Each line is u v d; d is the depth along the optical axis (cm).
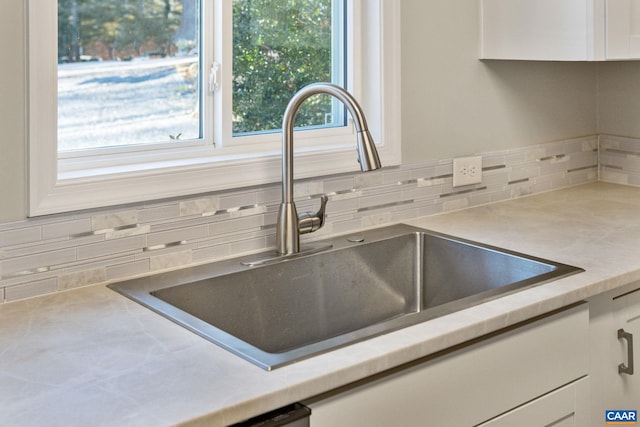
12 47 151
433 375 138
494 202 246
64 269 163
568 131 266
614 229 209
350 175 208
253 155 192
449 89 229
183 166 176
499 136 244
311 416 122
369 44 213
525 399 156
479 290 194
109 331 140
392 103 214
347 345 131
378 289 202
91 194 163
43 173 156
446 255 202
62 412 109
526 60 242
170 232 177
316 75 215
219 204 185
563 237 201
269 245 195
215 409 109
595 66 271
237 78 199
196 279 170
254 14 200
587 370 170
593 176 276
